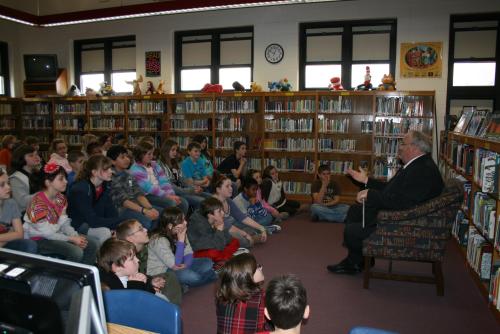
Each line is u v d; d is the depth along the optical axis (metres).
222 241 3.73
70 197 3.41
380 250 3.26
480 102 6.96
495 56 6.83
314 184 5.97
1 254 0.96
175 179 5.40
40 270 0.88
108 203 3.65
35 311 0.85
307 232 5.19
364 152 7.02
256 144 7.55
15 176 3.70
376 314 2.89
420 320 2.80
